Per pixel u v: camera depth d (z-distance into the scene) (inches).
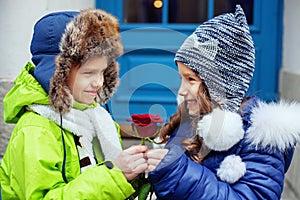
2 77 166.4
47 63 79.0
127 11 194.7
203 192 73.2
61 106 75.0
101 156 75.7
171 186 72.7
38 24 81.4
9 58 166.7
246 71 78.8
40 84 79.0
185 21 194.1
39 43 80.3
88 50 70.3
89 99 73.6
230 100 77.7
